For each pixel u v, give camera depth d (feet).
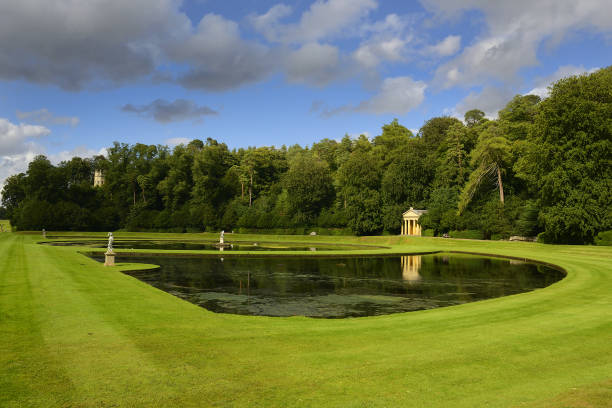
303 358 26.99
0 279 60.29
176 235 317.42
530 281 80.28
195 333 33.55
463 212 226.17
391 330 35.32
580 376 23.79
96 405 19.57
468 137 266.36
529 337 32.48
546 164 151.74
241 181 372.17
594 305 47.09
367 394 21.13
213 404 19.84
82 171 430.61
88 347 28.78
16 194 376.27
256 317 42.37
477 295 64.75
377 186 289.33
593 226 142.72
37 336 31.48
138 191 391.86
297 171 316.81
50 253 111.65
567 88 150.00
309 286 73.26
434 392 21.42
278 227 318.45
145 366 25.07
